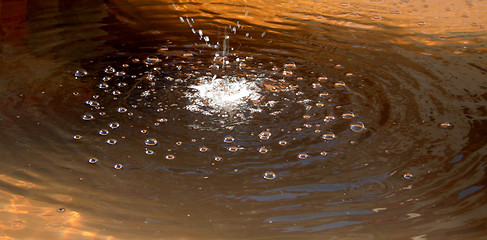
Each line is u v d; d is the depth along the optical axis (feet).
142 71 6.18
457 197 5.34
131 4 7.14
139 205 5.32
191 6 7.18
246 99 5.96
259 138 5.68
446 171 5.47
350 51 6.45
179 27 6.77
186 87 6.05
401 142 5.63
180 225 5.23
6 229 5.19
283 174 5.47
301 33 6.72
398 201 5.33
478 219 5.24
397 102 5.90
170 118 5.80
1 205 5.28
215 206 5.32
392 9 7.29
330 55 6.39
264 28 6.79
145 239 5.17
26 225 5.21
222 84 6.07
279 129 5.74
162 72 6.19
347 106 5.88
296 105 5.90
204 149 5.61
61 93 5.94
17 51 6.32
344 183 5.42
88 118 5.77
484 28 6.88
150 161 5.53
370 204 5.32
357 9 7.27
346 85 6.06
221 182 5.43
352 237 5.18
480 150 5.57
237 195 5.37
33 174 5.44
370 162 5.53
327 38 6.64
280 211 5.29
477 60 6.35
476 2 7.54
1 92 5.91
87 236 5.18
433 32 6.79
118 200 5.33
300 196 5.36
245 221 5.25
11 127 5.68
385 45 6.55
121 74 6.15
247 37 6.63
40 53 6.31
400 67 6.25
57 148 5.58
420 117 5.79
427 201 5.32
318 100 5.94
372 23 6.95
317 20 6.98
